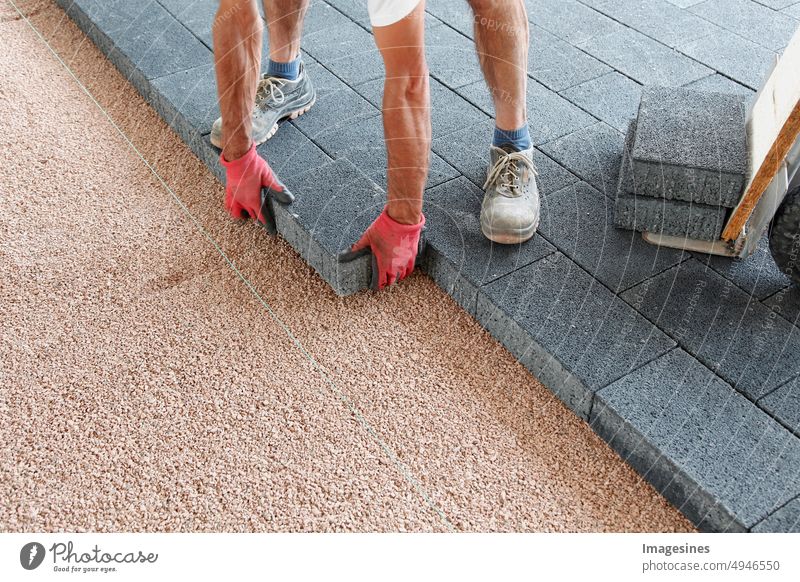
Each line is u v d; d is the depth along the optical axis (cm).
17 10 290
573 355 160
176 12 276
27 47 273
